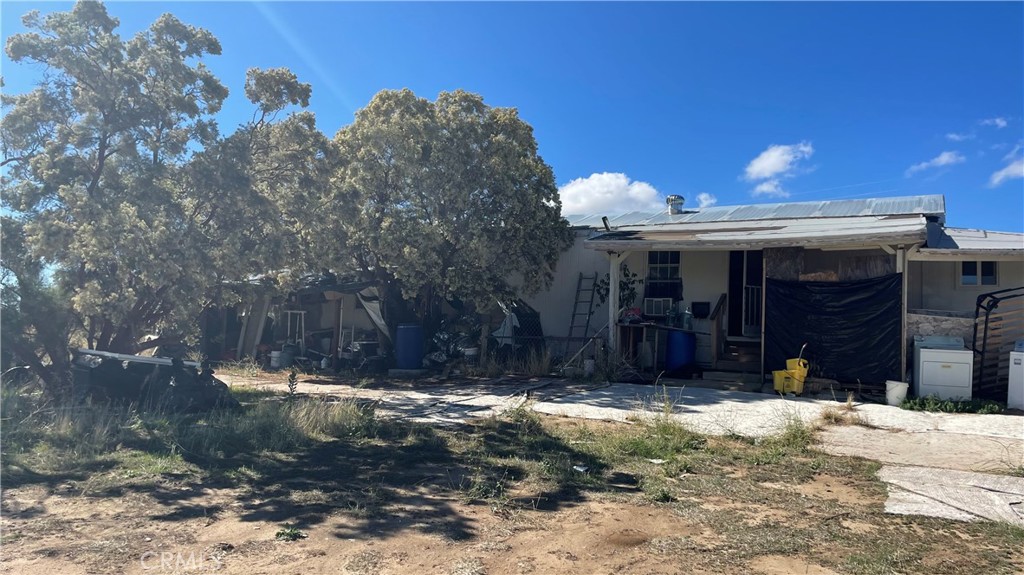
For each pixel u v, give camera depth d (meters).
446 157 14.88
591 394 11.56
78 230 8.52
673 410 9.92
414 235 14.43
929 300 13.51
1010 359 10.33
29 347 9.77
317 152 11.86
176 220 9.70
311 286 17.05
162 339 10.86
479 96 15.54
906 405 10.30
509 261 15.38
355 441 8.05
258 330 18.67
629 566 4.23
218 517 5.17
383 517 5.20
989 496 5.80
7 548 4.44
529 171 15.74
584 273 16.53
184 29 9.91
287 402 9.79
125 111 9.30
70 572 4.03
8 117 9.13
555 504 5.60
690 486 6.15
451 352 16.12
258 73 11.20
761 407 10.20
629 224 17.86
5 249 9.05
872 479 6.40
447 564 4.25
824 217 15.30
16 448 7.11
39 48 8.97
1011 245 11.95
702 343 14.73
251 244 10.56
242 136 10.79
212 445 7.52
